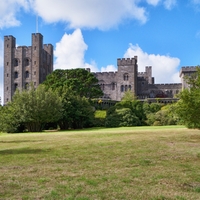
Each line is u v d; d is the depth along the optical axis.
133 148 16.84
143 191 7.92
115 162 12.30
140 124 62.03
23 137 29.16
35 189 8.23
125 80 101.75
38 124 50.12
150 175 9.80
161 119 60.75
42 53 104.00
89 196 7.51
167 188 8.22
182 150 15.81
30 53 101.00
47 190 8.10
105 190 8.03
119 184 8.66
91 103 73.38
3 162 12.53
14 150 16.72
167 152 15.06
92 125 62.59
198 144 18.86
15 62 102.19
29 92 48.56
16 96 48.94
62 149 16.92
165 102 85.94
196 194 7.64
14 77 101.75
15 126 48.34
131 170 10.63
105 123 60.28
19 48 101.75
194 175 9.75
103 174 10.02
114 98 103.88
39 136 29.98
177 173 10.07
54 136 29.09
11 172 10.48
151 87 106.31
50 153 15.23
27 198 7.41
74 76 79.56
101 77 105.56
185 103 22.89
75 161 12.67
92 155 14.33
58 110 50.16
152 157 13.48
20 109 47.19
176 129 38.44
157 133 29.55
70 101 56.41
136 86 105.25
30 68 100.50
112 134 29.06
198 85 23.77
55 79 76.69
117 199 7.26
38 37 100.81
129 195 7.57
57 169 10.95
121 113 60.38
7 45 102.19
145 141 20.84
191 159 12.90
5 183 8.94
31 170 10.81
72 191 7.94
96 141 21.41
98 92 77.19
